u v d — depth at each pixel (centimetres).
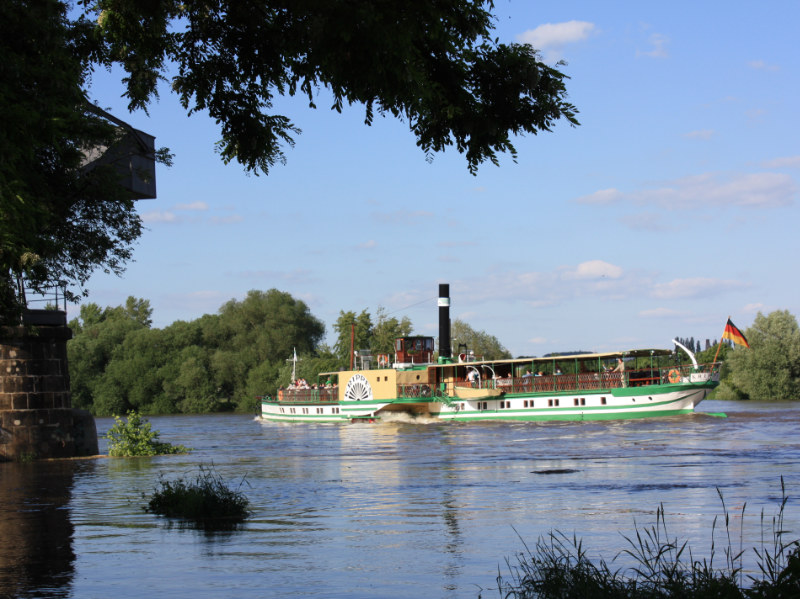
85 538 1530
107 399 11994
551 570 965
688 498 1983
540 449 3841
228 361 12312
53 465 3419
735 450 3438
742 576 1087
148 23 1188
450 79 1070
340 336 12131
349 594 1041
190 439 5784
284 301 13075
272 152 1241
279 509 1928
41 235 1516
